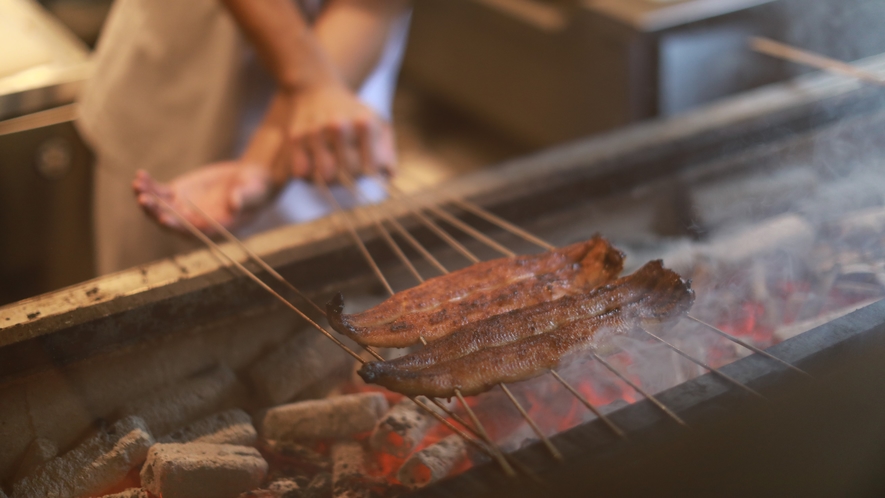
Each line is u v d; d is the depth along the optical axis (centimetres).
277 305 120
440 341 105
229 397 118
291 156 146
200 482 106
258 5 145
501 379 103
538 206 132
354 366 121
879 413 103
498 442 110
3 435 112
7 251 172
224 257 121
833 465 102
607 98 202
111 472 109
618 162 134
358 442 114
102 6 203
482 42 249
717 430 97
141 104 159
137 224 164
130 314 114
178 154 160
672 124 140
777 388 99
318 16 163
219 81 154
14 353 111
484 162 250
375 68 161
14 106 163
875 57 160
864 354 102
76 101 169
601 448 97
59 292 115
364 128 144
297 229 126
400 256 123
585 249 115
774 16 174
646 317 107
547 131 236
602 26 190
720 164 138
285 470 112
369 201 133
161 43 155
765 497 100
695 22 175
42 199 171
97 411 116
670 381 115
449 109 278
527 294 111
